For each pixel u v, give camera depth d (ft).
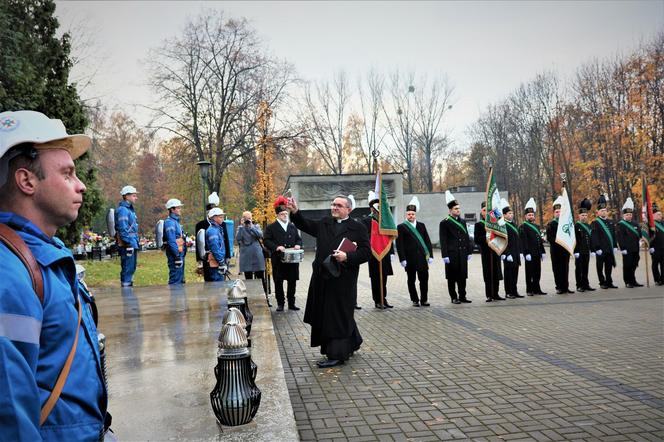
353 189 125.70
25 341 4.08
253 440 8.29
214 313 21.77
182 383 11.65
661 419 14.01
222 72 106.22
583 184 127.65
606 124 120.88
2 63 38.01
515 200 165.78
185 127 102.27
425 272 36.01
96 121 88.63
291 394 16.67
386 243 34.53
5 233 4.51
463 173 210.18
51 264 4.70
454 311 33.24
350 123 194.80
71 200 5.12
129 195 34.60
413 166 215.72
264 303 24.23
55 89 43.27
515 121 157.17
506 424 13.82
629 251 43.88
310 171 221.66
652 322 27.89
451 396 16.22
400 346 23.36
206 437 8.41
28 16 42.63
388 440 12.87
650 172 107.55
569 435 13.02
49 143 5.00
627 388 16.72
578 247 42.09
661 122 109.29
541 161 149.69
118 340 16.57
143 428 8.87
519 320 29.35
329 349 19.98
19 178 4.87
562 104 137.49
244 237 38.17
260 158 94.27
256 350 14.88
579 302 35.83
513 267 39.34
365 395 16.47
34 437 3.86
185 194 107.76
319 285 20.49
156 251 120.98
